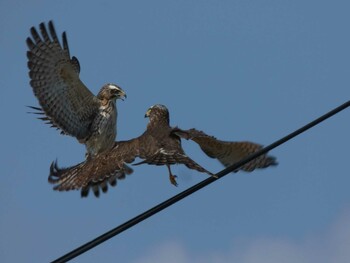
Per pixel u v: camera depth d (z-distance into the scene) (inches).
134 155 640.4
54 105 705.6
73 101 714.8
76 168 664.4
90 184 652.7
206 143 657.0
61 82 701.9
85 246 551.8
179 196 575.8
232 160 672.4
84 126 729.0
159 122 671.8
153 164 616.4
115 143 666.8
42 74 692.1
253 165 674.8
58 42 687.1
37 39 684.1
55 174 664.4
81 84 706.8
